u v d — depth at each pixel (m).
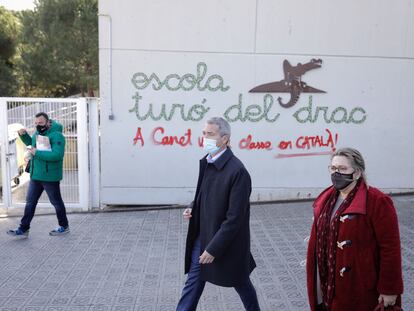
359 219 2.64
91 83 21.34
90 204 8.48
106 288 4.89
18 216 8.16
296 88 8.45
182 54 8.29
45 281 5.09
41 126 6.55
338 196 2.83
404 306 4.31
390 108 8.64
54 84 23.05
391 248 2.60
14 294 4.74
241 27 8.27
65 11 20.80
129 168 8.49
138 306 4.44
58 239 6.71
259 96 8.45
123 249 6.23
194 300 3.61
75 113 8.23
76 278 5.18
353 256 2.66
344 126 8.62
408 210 7.81
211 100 8.41
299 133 8.57
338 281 2.70
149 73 8.30
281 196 8.68
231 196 3.33
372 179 8.81
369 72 8.53
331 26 8.36
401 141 8.74
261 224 7.31
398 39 8.47
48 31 21.06
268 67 8.38
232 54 8.33
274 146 8.57
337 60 8.45
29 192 6.70
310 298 2.92
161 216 8.01
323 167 8.66
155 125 8.41
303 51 8.38
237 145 8.55
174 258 5.85
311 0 8.27
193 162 8.51
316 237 2.87
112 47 8.22
